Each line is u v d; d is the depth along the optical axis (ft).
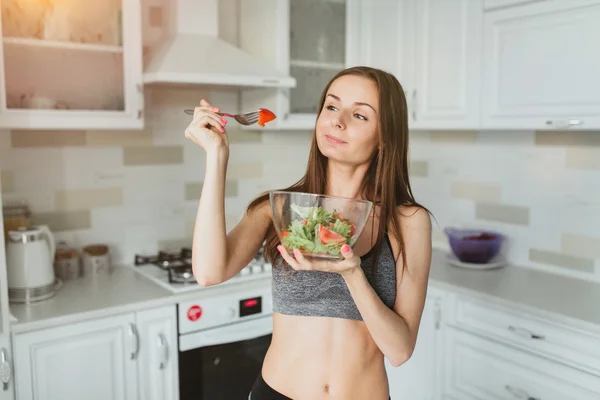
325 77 8.97
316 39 8.77
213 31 7.97
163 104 8.60
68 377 6.49
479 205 9.00
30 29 6.62
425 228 3.87
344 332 3.79
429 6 8.03
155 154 8.63
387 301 3.82
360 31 9.11
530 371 6.62
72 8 6.87
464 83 7.61
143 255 8.68
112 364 6.77
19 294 6.77
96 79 7.07
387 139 3.76
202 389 7.47
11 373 6.14
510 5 6.91
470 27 7.47
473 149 9.02
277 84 7.77
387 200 3.82
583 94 6.27
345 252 3.10
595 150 7.44
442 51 7.88
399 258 3.85
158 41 8.21
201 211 3.55
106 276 7.91
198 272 3.60
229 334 7.56
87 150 8.05
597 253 7.52
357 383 3.80
